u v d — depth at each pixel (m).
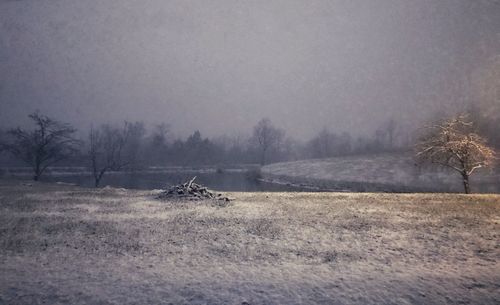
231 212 18.42
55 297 7.53
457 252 11.22
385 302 7.51
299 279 8.70
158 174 70.81
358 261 10.23
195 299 7.52
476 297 7.79
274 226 14.90
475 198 25.17
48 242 11.95
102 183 52.81
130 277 8.71
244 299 7.54
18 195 24.06
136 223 15.25
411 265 9.89
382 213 18.31
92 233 13.31
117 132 61.88
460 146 30.83
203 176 68.12
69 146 46.72
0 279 8.49
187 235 13.15
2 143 44.84
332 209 19.69
